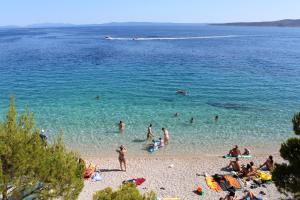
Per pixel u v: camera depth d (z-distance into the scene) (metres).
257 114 39.91
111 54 103.06
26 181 12.02
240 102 45.38
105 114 39.25
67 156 13.26
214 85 56.38
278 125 36.03
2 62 83.38
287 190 11.40
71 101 45.00
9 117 12.78
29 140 12.46
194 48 128.62
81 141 31.06
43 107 42.06
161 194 22.06
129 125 35.50
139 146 30.23
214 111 40.91
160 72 69.56
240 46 141.50
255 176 23.98
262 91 52.28
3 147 11.40
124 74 66.81
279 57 100.62
